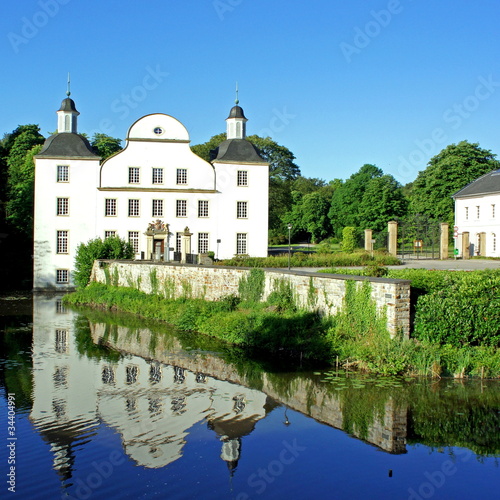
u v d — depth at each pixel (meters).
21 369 18.31
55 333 24.86
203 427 12.95
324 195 105.38
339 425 12.91
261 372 17.44
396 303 17.06
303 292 21.72
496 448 11.60
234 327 22.53
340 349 17.91
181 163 46.81
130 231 46.12
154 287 32.97
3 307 34.09
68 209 45.22
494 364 15.90
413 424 12.83
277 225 68.81
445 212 58.59
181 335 24.08
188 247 45.91
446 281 18.66
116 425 13.07
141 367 18.52
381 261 39.62
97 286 37.75
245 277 25.58
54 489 10.05
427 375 16.08
